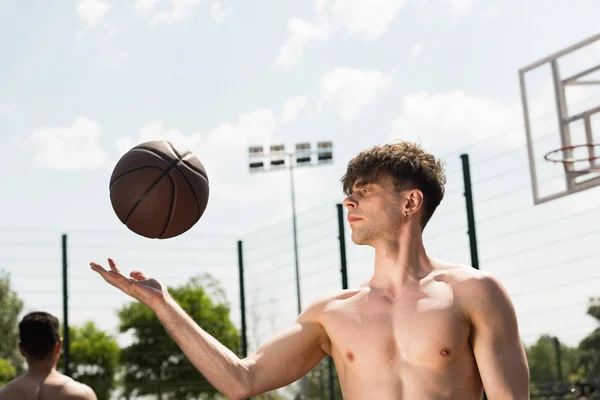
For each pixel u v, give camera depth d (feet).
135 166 9.36
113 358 168.96
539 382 130.41
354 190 7.25
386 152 7.21
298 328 7.29
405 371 6.54
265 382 7.12
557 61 33.24
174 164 9.46
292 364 7.27
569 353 133.39
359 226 7.08
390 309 6.81
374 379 6.61
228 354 6.98
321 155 88.12
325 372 66.74
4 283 145.18
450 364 6.49
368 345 6.70
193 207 9.50
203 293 132.46
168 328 6.88
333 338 6.98
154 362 126.52
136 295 6.80
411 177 7.11
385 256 7.04
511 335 6.62
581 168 32.12
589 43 32.17
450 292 6.68
